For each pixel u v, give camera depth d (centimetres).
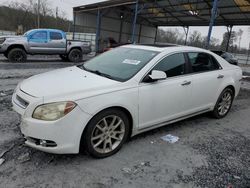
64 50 1409
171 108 400
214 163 336
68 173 288
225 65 517
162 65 387
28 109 286
